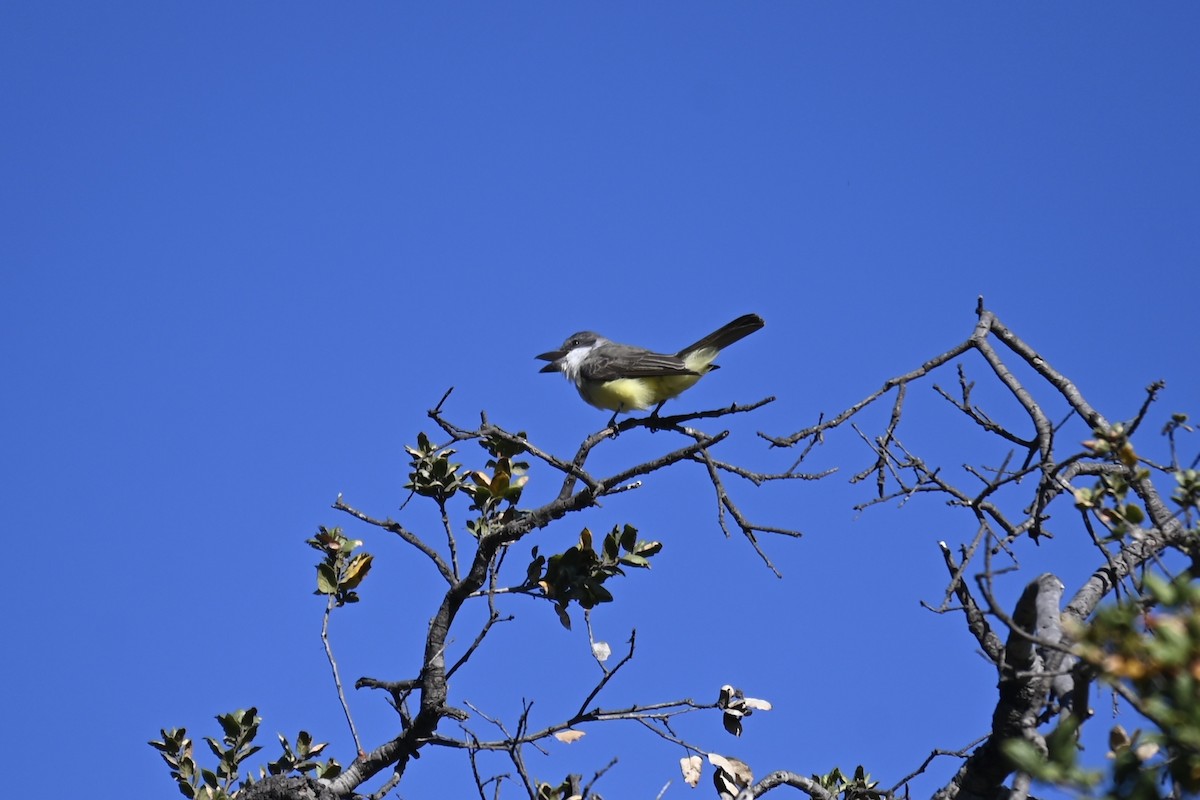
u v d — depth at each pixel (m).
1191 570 9.20
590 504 11.88
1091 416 12.50
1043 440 11.84
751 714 11.80
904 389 11.91
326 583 12.21
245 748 12.05
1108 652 5.91
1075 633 6.04
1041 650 10.31
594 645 11.87
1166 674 5.63
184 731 12.16
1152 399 9.70
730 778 11.51
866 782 12.56
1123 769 5.97
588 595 11.86
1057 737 6.09
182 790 11.98
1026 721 10.05
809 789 12.03
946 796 11.41
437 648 11.97
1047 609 10.07
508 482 12.33
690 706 11.70
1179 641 5.53
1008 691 10.20
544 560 11.97
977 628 10.87
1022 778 9.20
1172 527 10.85
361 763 11.91
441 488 12.40
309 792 11.38
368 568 12.29
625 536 11.91
